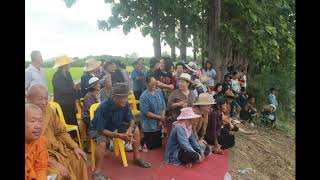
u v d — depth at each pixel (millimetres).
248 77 18172
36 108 3447
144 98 6664
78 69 9117
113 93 5184
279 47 17375
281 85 17953
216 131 7488
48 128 4219
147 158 6270
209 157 6977
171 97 6879
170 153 6094
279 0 15547
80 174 4391
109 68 8062
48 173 3703
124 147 6254
